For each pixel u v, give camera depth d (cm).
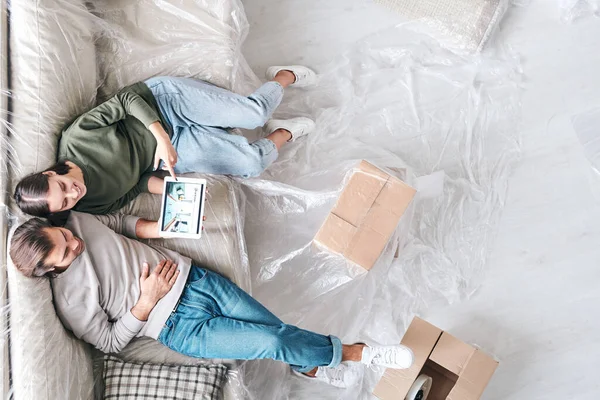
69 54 190
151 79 202
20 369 160
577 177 227
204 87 204
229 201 205
